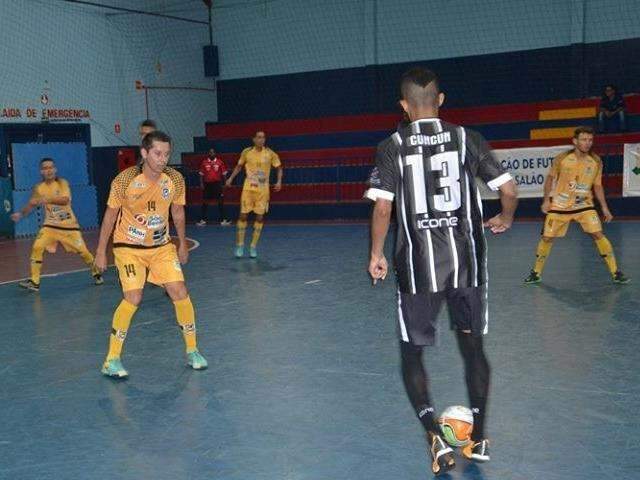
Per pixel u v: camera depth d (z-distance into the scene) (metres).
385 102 23.47
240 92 25.39
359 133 21.39
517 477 3.54
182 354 6.11
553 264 10.16
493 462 3.72
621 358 5.48
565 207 8.41
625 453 3.77
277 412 4.61
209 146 23.62
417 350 3.64
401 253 3.53
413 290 3.50
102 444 4.17
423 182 3.45
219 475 3.70
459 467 3.68
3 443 4.23
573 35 20.48
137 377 5.49
